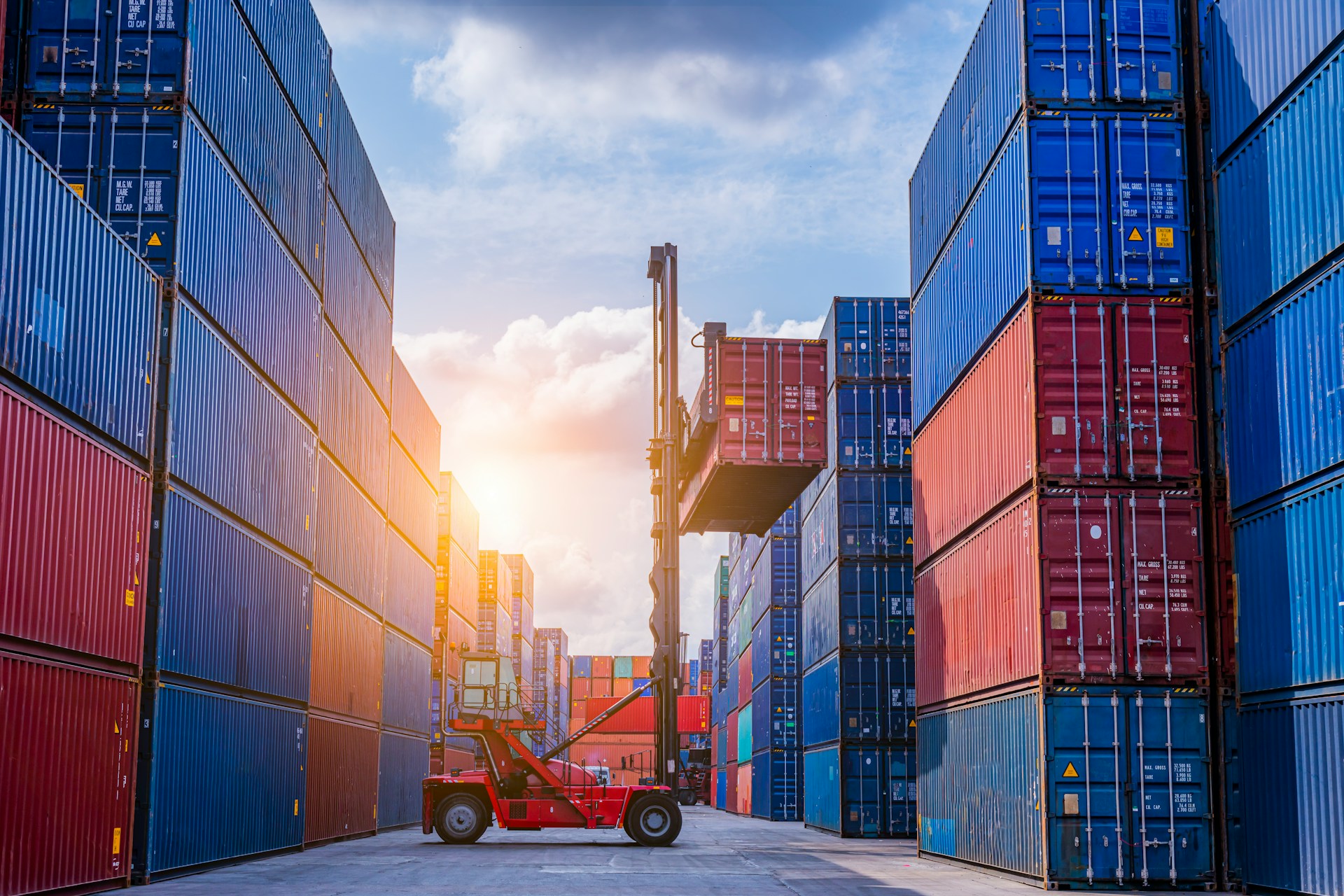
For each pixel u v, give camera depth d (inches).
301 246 1005.2
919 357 1075.9
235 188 838.5
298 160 997.2
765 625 1977.1
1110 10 773.3
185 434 737.0
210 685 781.3
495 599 2613.2
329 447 1105.4
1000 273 813.9
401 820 1542.8
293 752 974.4
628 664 4463.6
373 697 1339.8
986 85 859.4
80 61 751.1
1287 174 661.9
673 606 1176.2
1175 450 734.5
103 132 743.7
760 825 1777.8
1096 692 711.1
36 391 563.8
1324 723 609.0
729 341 1219.2
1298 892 625.9
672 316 1232.2
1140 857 697.6
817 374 1221.7
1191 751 708.0
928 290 1039.6
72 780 598.9
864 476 1382.9
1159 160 762.2
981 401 855.7
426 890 698.8
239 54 850.1
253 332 874.1
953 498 935.0
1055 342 745.0
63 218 590.9
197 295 761.0
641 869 877.2
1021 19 775.1
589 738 3841.0
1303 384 637.9
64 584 588.4
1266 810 661.3
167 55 754.8
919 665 1047.6
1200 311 751.1
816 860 994.7
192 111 760.3
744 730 2341.3
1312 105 637.3
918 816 1039.0
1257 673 676.7
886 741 1337.4
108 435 642.2
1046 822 701.3
